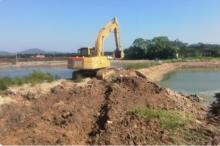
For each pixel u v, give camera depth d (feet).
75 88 94.32
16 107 70.49
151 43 433.48
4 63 334.44
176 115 67.36
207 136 57.21
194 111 82.64
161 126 58.70
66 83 102.06
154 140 52.90
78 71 118.42
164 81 180.24
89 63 112.88
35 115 65.31
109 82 104.06
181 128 59.67
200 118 74.08
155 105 77.87
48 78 105.81
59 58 388.16
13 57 433.07
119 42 131.03
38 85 94.32
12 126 57.72
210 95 120.88
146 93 90.07
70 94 86.74
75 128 57.98
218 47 485.15
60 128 57.21
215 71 263.08
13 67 303.89
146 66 222.89
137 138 52.70
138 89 93.30
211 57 419.13
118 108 69.77
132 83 98.68
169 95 93.35
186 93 126.52
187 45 517.96
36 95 83.10
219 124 68.69
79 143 51.16
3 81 90.33
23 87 89.66
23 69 277.85
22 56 463.42
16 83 92.89
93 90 91.56
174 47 430.20
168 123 59.93
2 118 62.03
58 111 67.97
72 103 75.36
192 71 264.52
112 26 126.41
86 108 72.13
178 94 104.17
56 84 99.86
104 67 119.34
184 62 330.95
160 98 85.81
